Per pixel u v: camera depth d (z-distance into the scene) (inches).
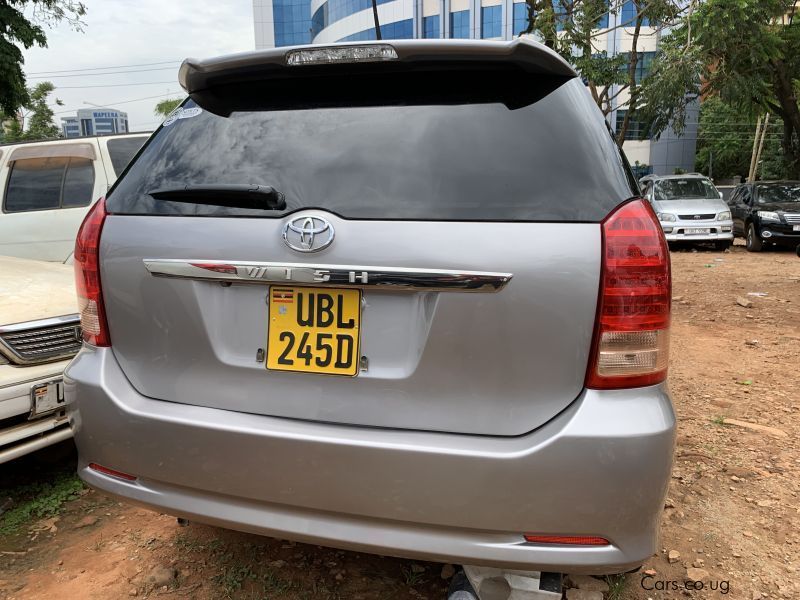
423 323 60.2
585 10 375.6
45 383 98.2
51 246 197.9
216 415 65.5
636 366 58.4
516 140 61.8
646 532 59.4
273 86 73.1
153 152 74.4
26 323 99.8
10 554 89.7
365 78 69.5
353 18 1646.2
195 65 72.9
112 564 87.4
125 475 70.0
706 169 1958.7
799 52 653.9
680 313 254.2
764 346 199.9
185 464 65.8
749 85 610.9
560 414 58.5
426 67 66.9
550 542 58.4
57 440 101.4
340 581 83.7
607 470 56.2
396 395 61.1
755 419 139.2
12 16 536.7
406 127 64.7
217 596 80.7
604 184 59.6
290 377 64.1
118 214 70.7
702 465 117.0
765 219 507.8
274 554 89.7
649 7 397.1
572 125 62.4
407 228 59.4
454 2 1448.1
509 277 57.2
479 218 58.7
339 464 60.4
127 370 70.8
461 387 59.5
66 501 105.2
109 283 70.2
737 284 326.0
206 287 66.3
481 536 59.1
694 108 1606.8
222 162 68.8
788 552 90.4
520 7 1381.6
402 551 60.4
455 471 57.6
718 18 535.2
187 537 94.1
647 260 58.2
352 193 62.3
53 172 202.1
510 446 57.6
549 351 57.7
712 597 81.1
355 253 60.1
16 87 566.6
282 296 63.9
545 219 58.0
